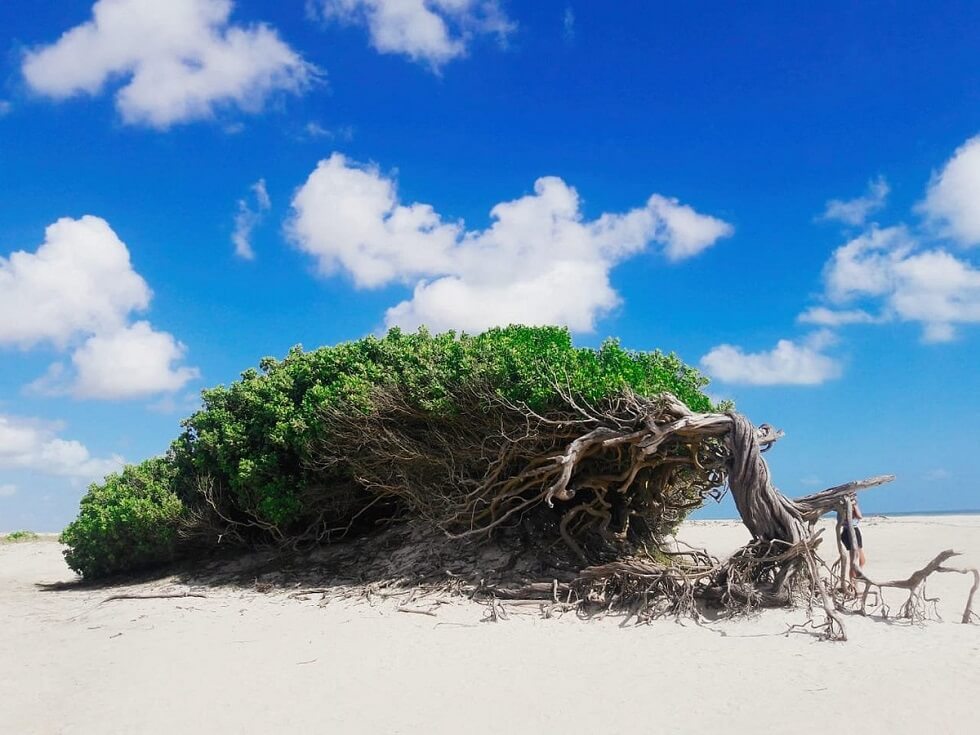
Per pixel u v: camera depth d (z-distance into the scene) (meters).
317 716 8.46
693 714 8.19
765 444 15.05
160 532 21.58
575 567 16.36
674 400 14.34
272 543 22.50
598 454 15.83
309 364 20.80
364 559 19.66
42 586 23.61
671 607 13.48
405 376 17.12
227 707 8.93
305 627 13.94
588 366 15.10
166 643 12.97
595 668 10.29
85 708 9.11
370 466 18.97
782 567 13.62
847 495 14.47
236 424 20.80
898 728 7.56
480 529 16.61
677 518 18.86
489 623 13.60
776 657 10.47
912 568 19.59
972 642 11.02
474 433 16.81
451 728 7.94
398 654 11.45
